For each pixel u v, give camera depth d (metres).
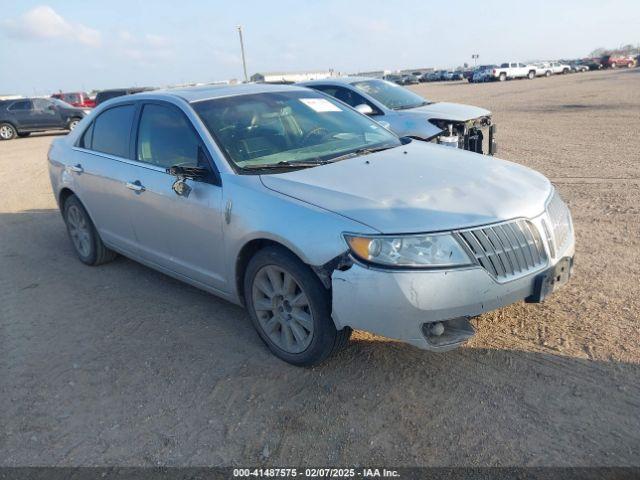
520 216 3.21
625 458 2.60
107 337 4.12
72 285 5.18
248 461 2.76
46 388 3.51
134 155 4.62
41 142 20.47
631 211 6.33
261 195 3.46
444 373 3.35
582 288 4.34
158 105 4.49
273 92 4.73
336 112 4.79
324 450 2.80
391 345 3.70
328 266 3.07
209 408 3.19
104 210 5.02
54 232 7.04
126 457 2.84
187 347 3.89
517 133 14.19
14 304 4.82
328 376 3.41
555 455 2.65
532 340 3.64
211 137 3.94
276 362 3.62
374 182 3.44
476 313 3.04
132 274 5.38
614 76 44.94
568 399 3.04
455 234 2.99
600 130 13.79
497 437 2.79
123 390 3.43
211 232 3.79
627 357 3.38
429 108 9.06
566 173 8.72
